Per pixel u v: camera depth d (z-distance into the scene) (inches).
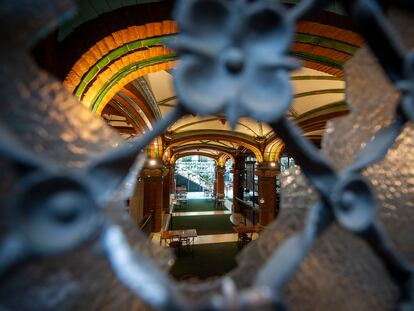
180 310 20.0
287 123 26.3
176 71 23.9
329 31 102.6
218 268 314.8
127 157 27.4
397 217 38.7
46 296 24.7
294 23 25.1
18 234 17.1
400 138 41.6
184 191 999.6
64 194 18.1
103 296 28.6
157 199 421.4
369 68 41.7
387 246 25.7
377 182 39.4
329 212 25.5
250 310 19.7
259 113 24.4
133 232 33.4
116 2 90.8
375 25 26.9
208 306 19.8
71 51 85.8
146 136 26.4
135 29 94.0
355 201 25.3
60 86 28.6
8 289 22.8
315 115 307.3
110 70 107.3
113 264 21.1
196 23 23.9
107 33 90.4
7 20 22.9
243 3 23.9
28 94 25.6
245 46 24.8
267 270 24.9
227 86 24.5
